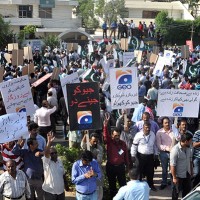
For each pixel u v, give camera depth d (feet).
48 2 184.85
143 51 105.50
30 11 184.03
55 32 186.19
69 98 31.99
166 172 37.50
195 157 34.76
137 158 36.17
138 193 25.68
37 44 117.80
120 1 197.36
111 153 33.78
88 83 32.07
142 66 79.82
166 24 187.32
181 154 32.35
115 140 33.73
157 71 71.51
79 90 31.99
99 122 32.45
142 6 219.61
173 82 68.03
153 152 36.37
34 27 171.01
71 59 100.07
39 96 58.95
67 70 73.61
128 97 37.86
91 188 28.94
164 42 188.65
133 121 43.70
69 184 36.27
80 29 180.34
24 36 160.25
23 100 36.99
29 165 30.71
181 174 32.63
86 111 32.19
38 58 98.48
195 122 46.98
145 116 37.65
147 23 215.92
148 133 36.01
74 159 36.81
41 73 66.49
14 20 178.50
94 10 201.77
